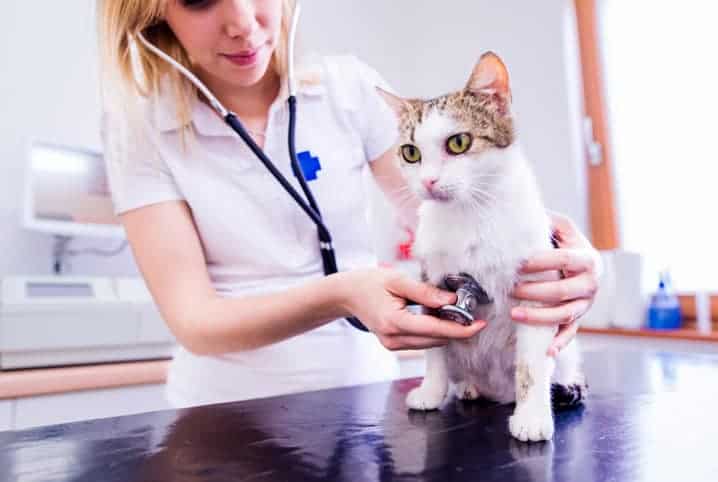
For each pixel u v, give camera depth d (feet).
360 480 1.23
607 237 5.20
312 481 1.23
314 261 2.74
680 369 2.72
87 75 5.10
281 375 2.64
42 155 4.24
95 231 4.48
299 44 2.86
